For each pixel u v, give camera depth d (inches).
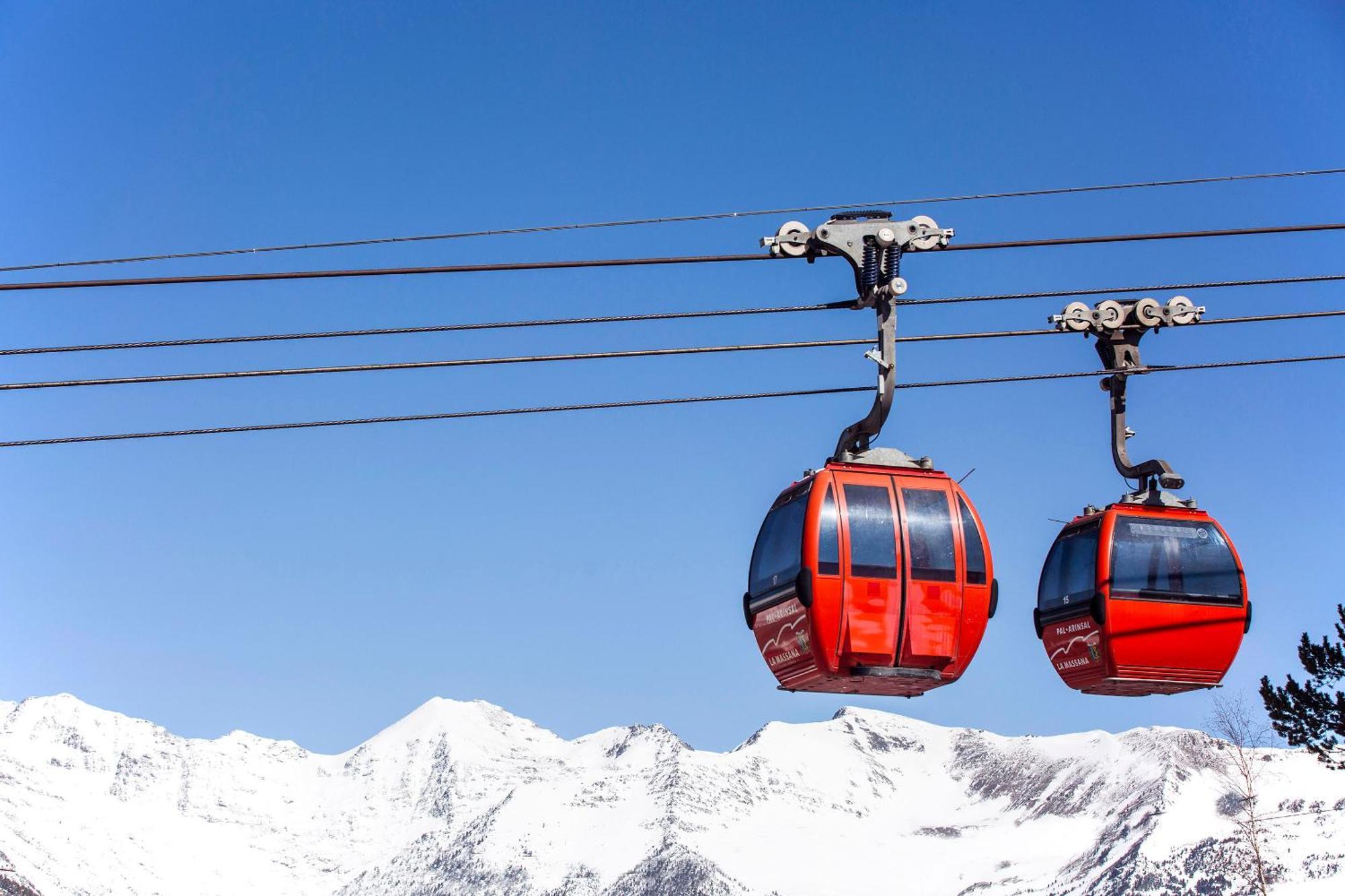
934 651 993.5
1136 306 1082.1
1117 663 1111.0
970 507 1020.5
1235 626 1121.4
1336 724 2134.6
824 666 991.6
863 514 1002.1
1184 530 1130.7
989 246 979.9
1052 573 1170.0
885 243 962.1
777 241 954.1
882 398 968.9
